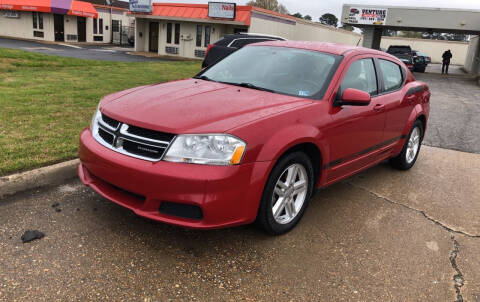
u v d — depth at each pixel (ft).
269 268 9.77
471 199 15.40
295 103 11.39
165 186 9.08
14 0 110.83
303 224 12.18
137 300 8.27
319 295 8.95
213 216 9.20
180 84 12.98
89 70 44.98
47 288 8.38
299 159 10.96
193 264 9.66
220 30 88.33
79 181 13.87
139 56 85.15
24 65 45.62
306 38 108.47
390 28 104.37
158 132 9.47
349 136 12.78
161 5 94.02
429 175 17.97
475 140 25.38
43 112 21.50
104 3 147.64
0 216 11.09
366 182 16.44
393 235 12.00
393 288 9.43
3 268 8.89
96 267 9.22
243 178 9.41
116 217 11.57
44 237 10.23
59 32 113.09
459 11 88.43
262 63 13.80
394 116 15.55
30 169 13.28
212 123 9.55
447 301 9.11
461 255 11.17
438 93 55.16
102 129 10.66
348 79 13.07
